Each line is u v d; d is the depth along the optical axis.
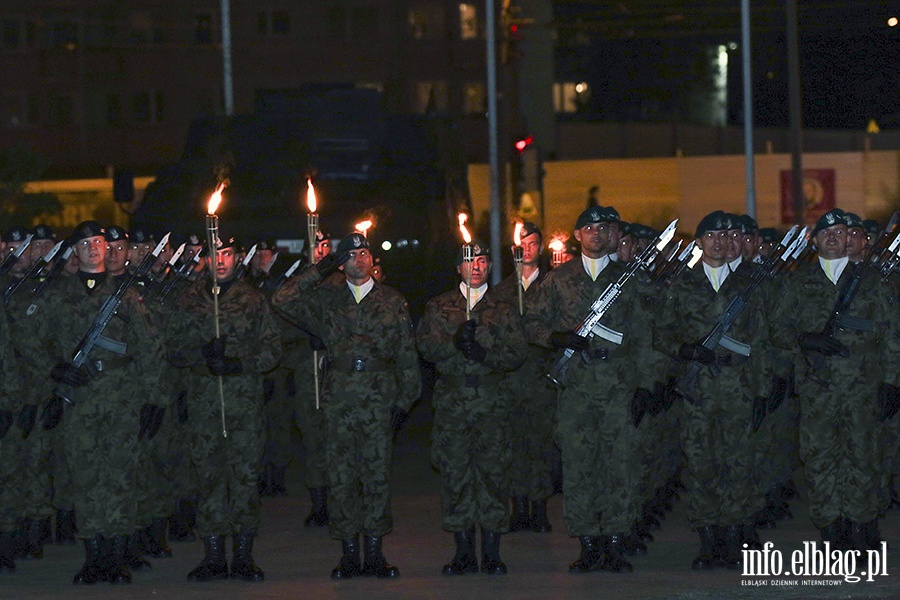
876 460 23.08
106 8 108.31
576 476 22.41
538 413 26.42
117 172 41.88
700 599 20.06
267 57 107.38
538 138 101.62
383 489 22.42
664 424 25.61
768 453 24.81
